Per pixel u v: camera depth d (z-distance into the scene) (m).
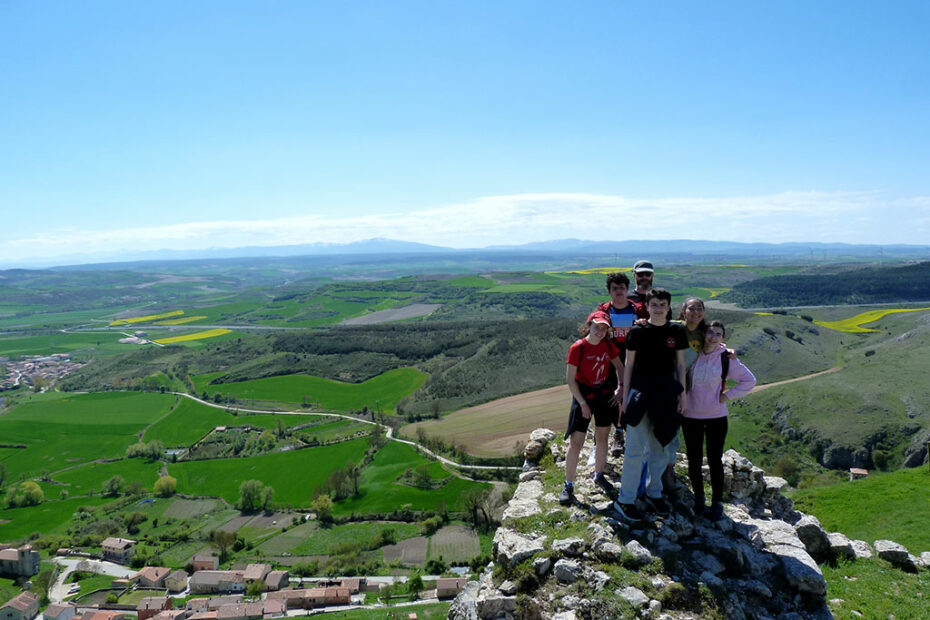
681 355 9.01
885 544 12.15
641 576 7.81
